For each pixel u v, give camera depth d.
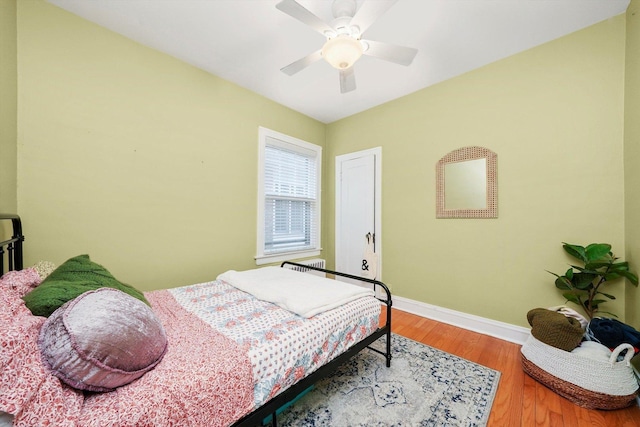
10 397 0.61
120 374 0.81
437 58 2.29
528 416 1.37
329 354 1.41
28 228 1.64
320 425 1.29
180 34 2.01
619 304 1.80
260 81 2.71
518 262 2.22
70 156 1.79
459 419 1.34
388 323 1.83
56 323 0.79
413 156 2.93
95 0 1.69
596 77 1.88
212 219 2.57
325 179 3.88
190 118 2.40
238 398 0.97
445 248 2.67
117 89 1.99
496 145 2.34
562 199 2.02
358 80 2.66
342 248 3.65
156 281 2.20
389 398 1.50
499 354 2.01
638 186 1.59
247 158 2.87
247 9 1.77
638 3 1.59
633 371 1.46
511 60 2.26
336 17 1.65
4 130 1.46
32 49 1.65
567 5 1.72
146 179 2.14
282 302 1.59
